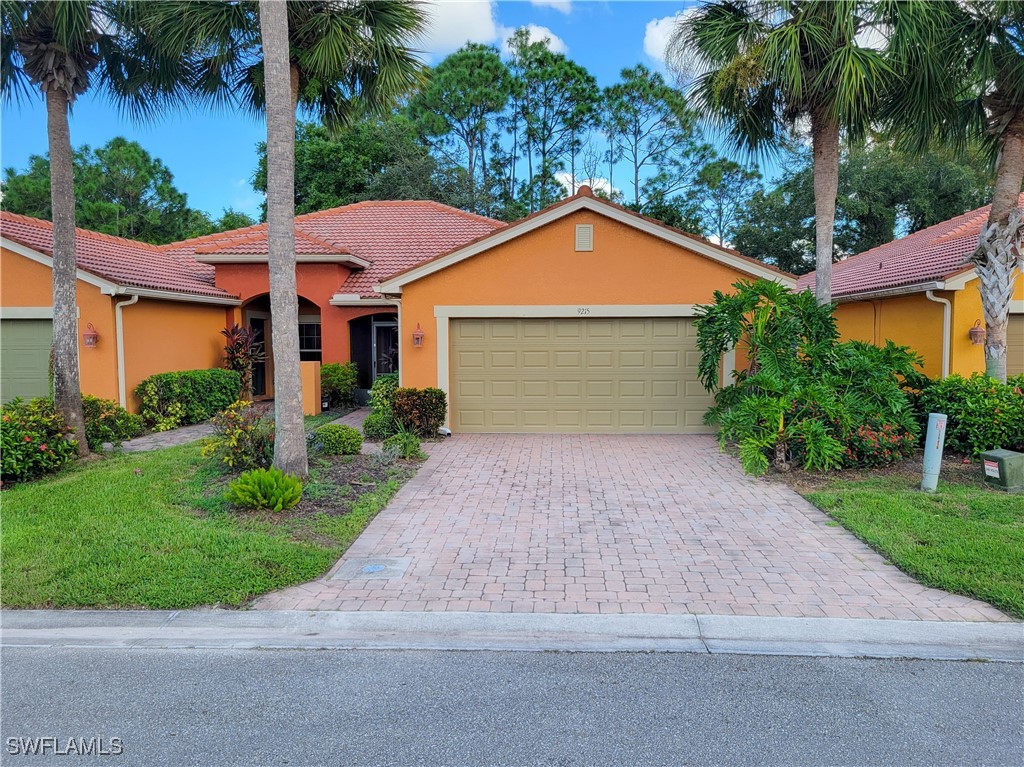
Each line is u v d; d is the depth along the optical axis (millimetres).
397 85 10445
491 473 9320
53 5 8797
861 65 8945
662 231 11805
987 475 8102
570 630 4652
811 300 9484
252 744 3404
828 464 8383
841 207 28453
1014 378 10359
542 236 12078
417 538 6566
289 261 8109
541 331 12367
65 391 9781
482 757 3283
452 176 33625
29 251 13055
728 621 4727
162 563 5648
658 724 3553
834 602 5004
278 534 6477
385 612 4887
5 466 8125
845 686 3943
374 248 19031
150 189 39156
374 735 3475
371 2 9594
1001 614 4773
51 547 6016
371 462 9547
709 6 10227
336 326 16797
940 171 27234
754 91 10375
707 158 36281
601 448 11070
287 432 8141
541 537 6570
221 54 9656
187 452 10461
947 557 5680
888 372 9250
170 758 3295
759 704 3752
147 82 10383
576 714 3658
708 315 10188
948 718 3604
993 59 9195
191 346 15523
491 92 35812
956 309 12250
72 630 4711
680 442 11555
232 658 4332
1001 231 9906
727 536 6551
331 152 32406
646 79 36344
